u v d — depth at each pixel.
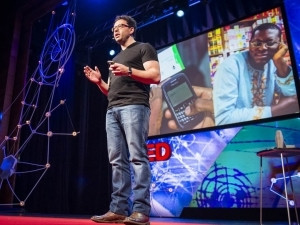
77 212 4.50
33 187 4.09
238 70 3.83
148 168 1.48
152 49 1.64
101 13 4.69
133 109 1.52
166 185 4.10
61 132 4.56
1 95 3.85
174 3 4.14
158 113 4.33
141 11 4.45
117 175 1.57
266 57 3.68
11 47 4.02
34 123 4.25
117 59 1.70
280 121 3.46
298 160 3.27
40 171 4.22
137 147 1.47
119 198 1.54
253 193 3.45
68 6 4.34
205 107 3.96
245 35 3.90
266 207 3.33
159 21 4.73
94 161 4.82
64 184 4.44
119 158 1.58
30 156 4.14
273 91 3.53
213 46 4.11
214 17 4.25
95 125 4.99
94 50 5.21
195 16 4.41
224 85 3.89
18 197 3.94
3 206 3.43
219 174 3.73
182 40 4.39
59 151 4.49
